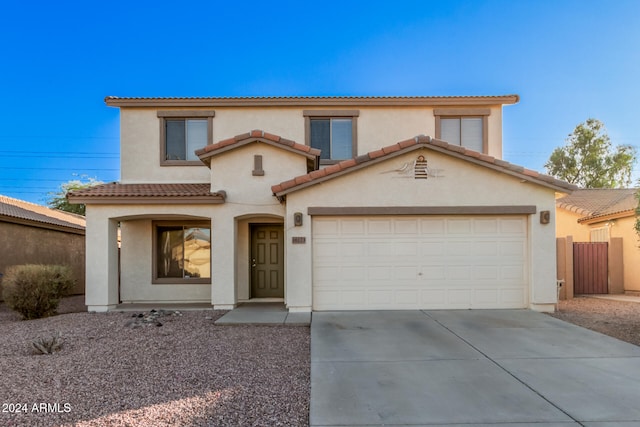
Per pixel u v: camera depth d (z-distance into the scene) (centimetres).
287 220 1020
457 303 1032
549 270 1020
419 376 566
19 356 670
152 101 1295
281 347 727
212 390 519
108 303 1095
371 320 917
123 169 1299
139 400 485
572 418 435
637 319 944
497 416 441
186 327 891
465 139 1341
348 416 443
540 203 1023
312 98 1309
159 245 1301
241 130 1320
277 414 451
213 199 1086
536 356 651
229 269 1105
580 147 3362
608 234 1571
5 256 1398
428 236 1038
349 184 1023
